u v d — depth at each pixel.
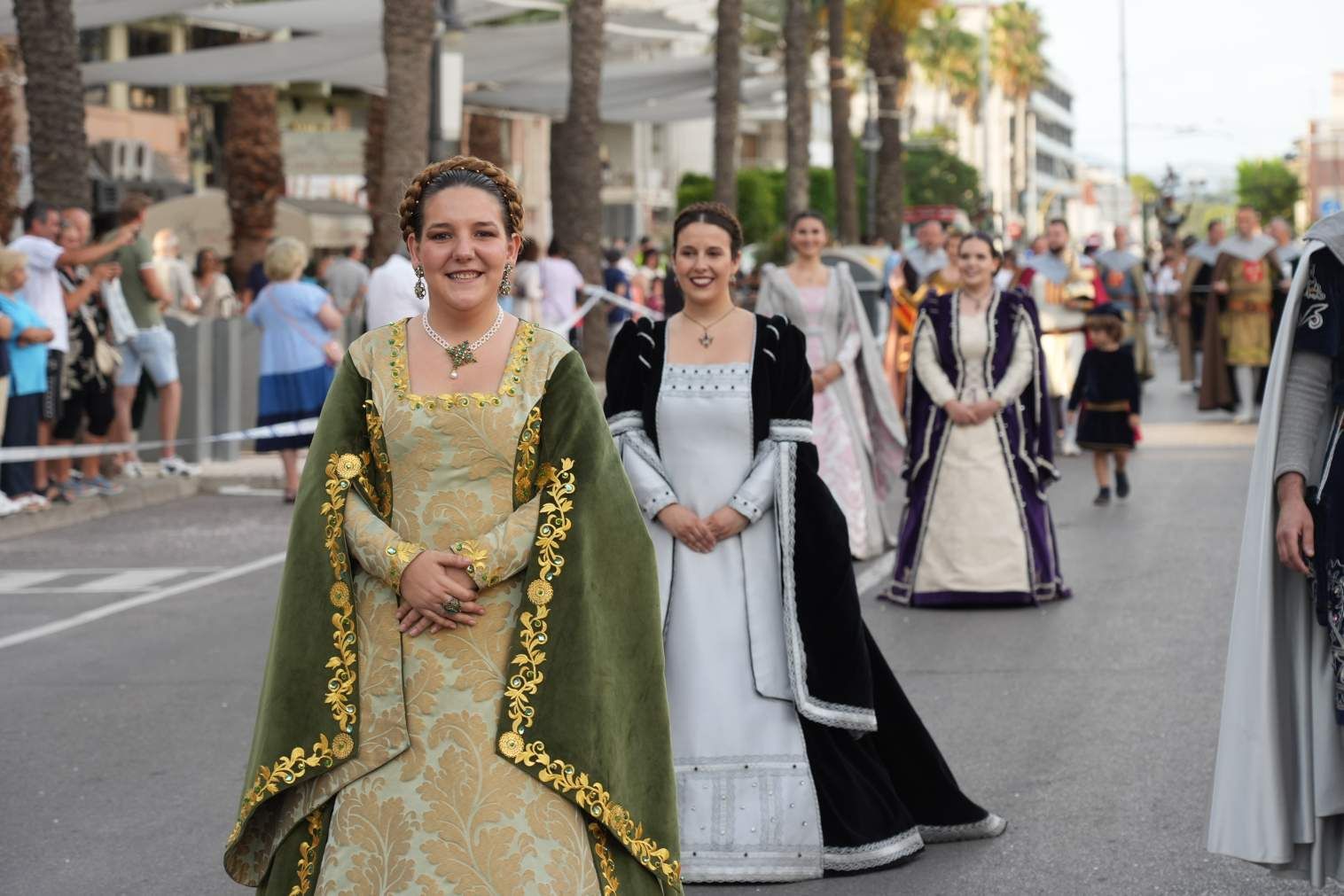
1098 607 10.01
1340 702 4.33
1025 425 10.20
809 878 5.45
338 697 3.77
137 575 11.65
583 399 3.96
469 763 3.73
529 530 3.85
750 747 5.53
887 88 44.66
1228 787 4.47
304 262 15.26
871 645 5.75
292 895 3.75
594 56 24.80
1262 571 4.44
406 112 18.27
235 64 26.00
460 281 3.95
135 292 15.33
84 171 17.12
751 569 5.64
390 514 3.92
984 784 6.46
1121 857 5.61
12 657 9.14
